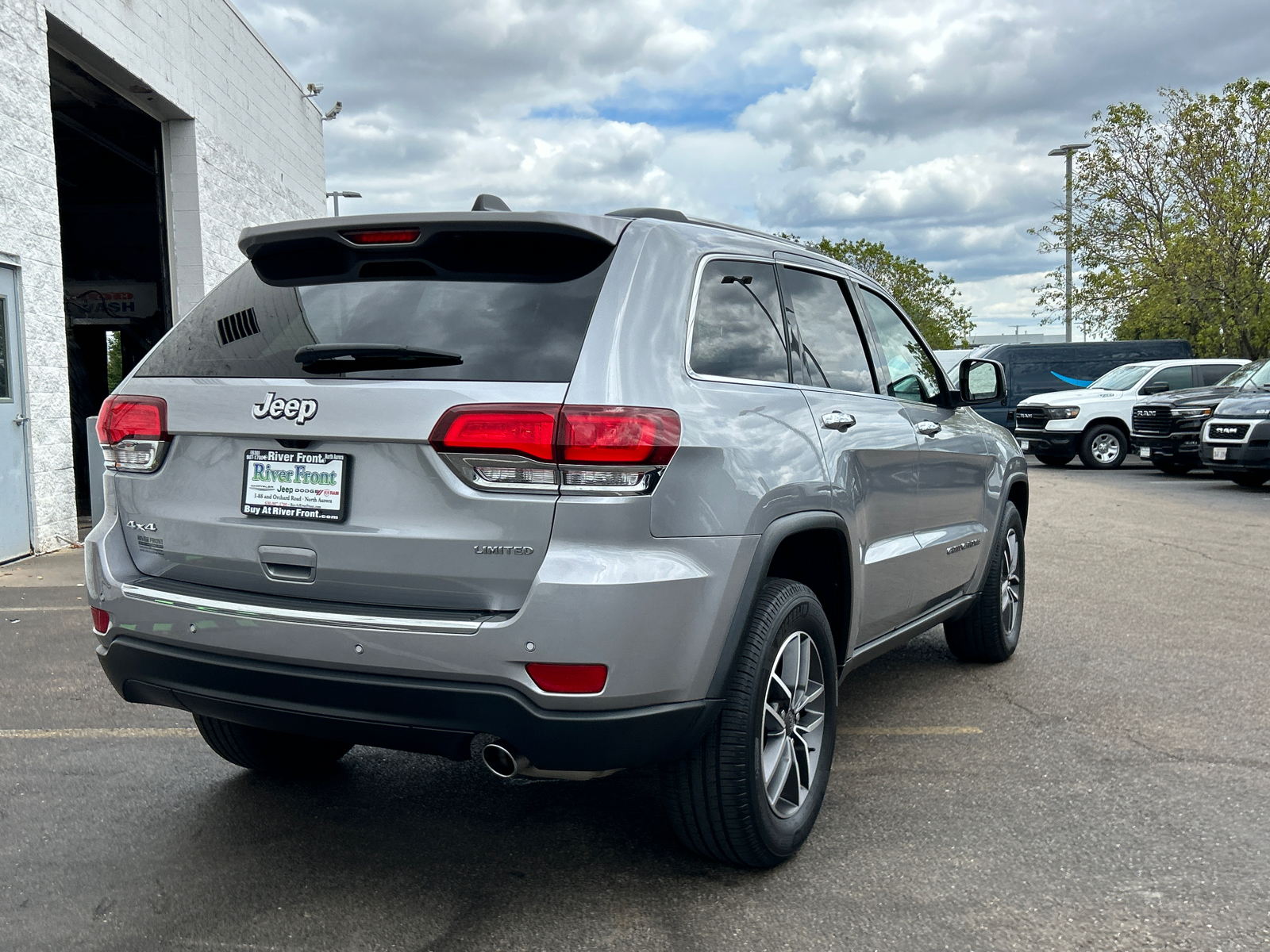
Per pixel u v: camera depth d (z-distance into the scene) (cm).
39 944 260
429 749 262
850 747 412
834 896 287
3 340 848
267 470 277
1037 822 338
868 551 366
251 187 1538
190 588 287
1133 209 2848
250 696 272
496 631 246
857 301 412
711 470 271
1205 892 289
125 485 306
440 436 251
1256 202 2628
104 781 373
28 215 877
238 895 287
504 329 263
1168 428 1722
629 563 250
